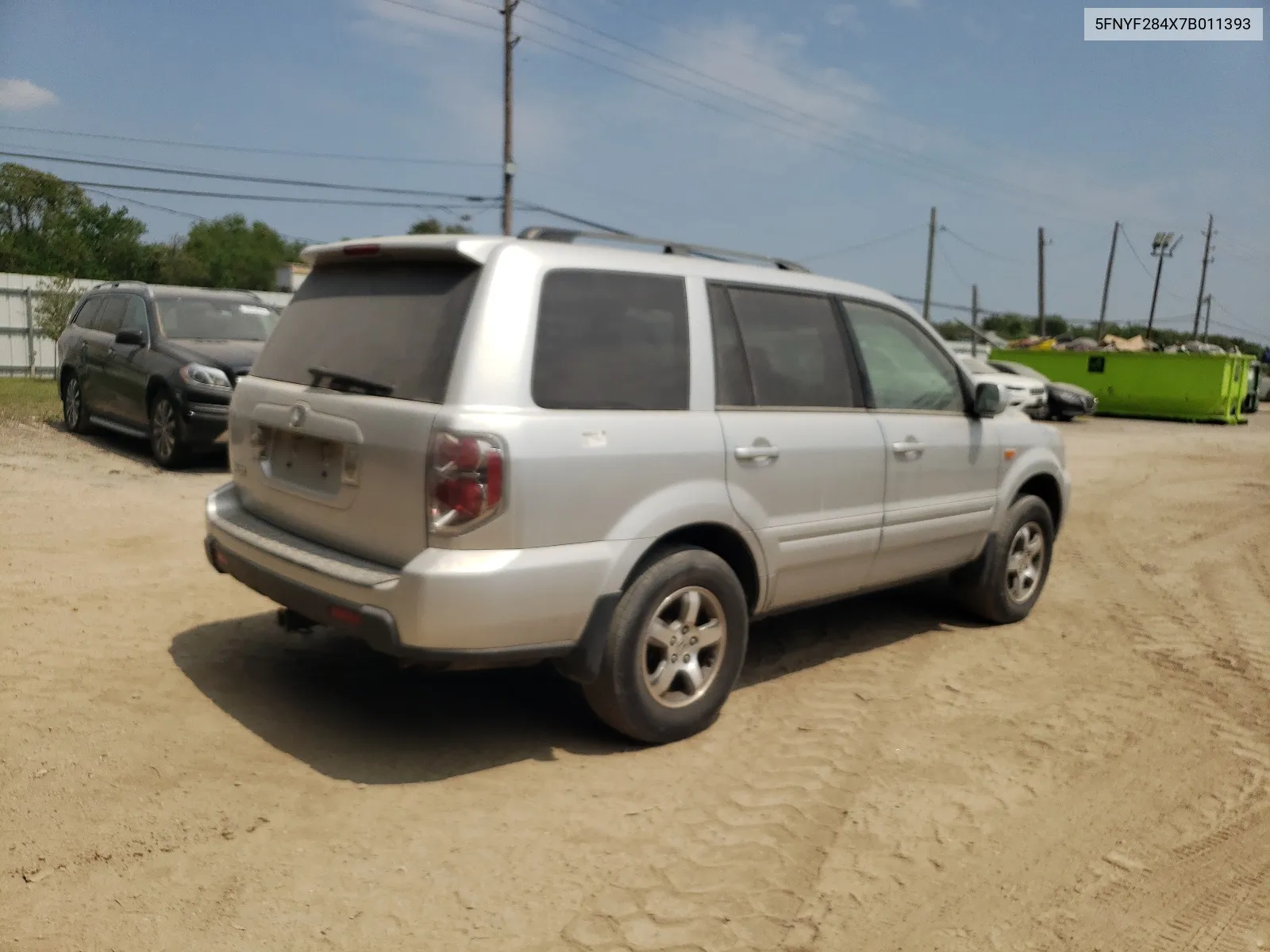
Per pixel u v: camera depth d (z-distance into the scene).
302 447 4.29
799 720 4.79
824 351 5.08
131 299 11.84
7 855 3.26
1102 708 5.12
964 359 25.36
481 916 3.10
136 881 3.17
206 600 6.00
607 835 3.62
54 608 5.67
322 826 3.57
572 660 4.04
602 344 4.11
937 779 4.22
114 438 12.52
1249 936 3.21
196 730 4.25
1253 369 31.09
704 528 4.46
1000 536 6.22
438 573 3.61
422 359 3.87
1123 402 28.11
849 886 3.38
